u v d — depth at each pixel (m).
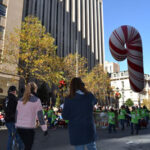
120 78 77.31
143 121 14.52
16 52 20.27
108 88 46.34
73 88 2.64
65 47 57.28
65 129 14.12
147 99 66.94
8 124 4.94
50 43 20.30
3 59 19.72
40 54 20.06
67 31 60.00
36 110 3.25
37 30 20.33
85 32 71.69
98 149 5.80
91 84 42.66
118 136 9.58
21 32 20.19
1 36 23.06
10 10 25.31
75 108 2.48
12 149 4.73
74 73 30.25
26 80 18.94
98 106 17.02
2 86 22.55
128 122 17.22
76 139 2.36
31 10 44.19
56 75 20.16
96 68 47.16
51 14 52.66
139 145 6.54
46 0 50.56
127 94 74.19
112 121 11.63
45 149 6.05
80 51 65.81
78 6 69.75
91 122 2.49
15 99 5.07
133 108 10.94
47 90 36.94
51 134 10.48
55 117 14.81
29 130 3.13
